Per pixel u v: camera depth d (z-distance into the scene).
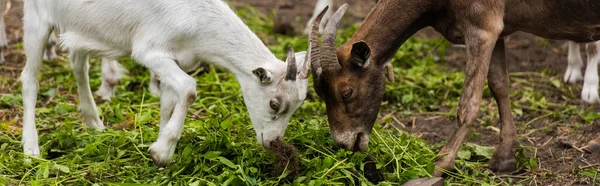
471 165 8.17
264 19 13.47
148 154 7.93
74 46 7.69
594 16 7.72
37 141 7.99
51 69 10.84
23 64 11.02
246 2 14.20
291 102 7.20
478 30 7.66
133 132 8.27
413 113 10.15
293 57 7.07
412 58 11.77
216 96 10.03
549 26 7.90
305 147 7.92
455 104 10.36
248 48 7.41
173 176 7.40
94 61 11.19
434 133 9.45
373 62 7.70
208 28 7.42
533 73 11.41
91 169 7.66
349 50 7.68
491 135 9.39
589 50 10.22
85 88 8.45
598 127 9.45
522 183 7.98
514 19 7.85
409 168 7.68
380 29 7.83
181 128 7.34
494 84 8.25
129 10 7.44
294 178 7.35
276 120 7.29
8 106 9.54
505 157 8.23
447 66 11.86
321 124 8.31
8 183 7.41
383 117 9.97
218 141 7.77
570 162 8.46
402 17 7.86
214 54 7.48
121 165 7.83
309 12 13.86
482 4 7.61
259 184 7.22
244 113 9.08
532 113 10.11
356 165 7.63
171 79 7.31
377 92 7.71
